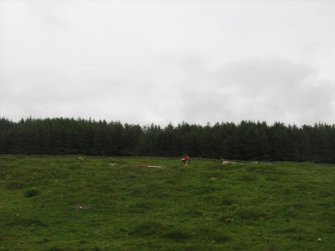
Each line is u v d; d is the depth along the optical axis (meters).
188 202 31.39
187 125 138.38
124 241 22.92
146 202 31.16
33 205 31.03
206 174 39.81
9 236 24.30
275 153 110.38
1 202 32.44
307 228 25.14
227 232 24.45
